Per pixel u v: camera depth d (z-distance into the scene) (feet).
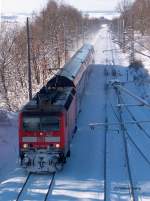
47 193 66.18
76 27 274.98
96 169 77.46
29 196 65.05
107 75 177.78
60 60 193.06
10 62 140.97
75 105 94.12
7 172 76.23
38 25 211.41
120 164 79.82
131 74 176.76
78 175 74.64
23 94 139.64
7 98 124.57
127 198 64.54
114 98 135.54
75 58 138.92
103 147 89.51
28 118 74.38
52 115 73.92
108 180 72.23
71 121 84.64
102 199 64.03
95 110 122.11
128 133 99.09
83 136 97.19
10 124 102.89
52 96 81.20
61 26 214.28
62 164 75.82
